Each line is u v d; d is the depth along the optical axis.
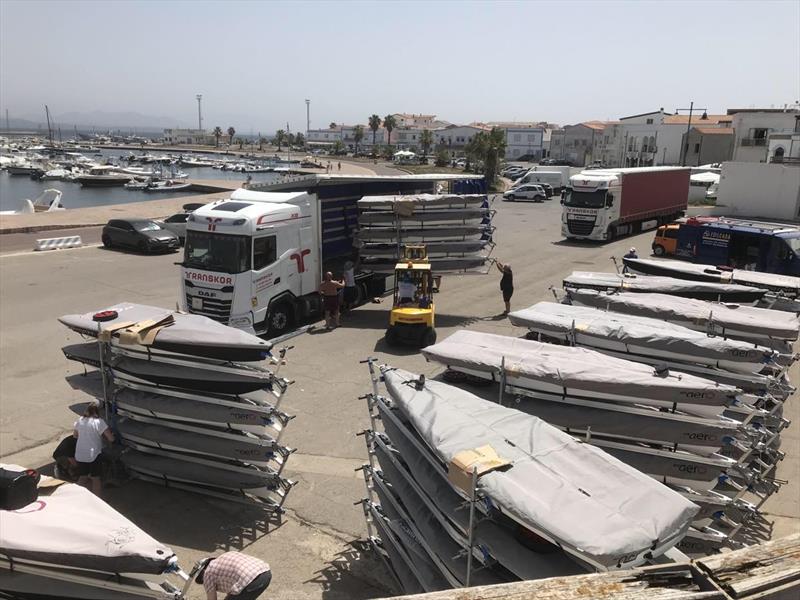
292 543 7.99
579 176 32.81
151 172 93.50
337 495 9.12
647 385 7.27
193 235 15.53
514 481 5.08
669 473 7.04
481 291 22.58
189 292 15.66
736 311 11.46
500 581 5.14
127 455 9.20
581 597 2.49
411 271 16.42
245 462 8.60
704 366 9.30
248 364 8.79
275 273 16.08
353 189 20.08
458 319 18.80
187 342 8.68
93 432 8.70
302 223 17.02
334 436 10.97
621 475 5.25
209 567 5.36
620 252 30.20
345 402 12.41
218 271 15.16
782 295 14.16
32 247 30.08
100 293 21.06
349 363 14.71
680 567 2.67
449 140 142.88
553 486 5.02
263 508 8.71
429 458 6.00
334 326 17.89
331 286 17.33
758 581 2.54
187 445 8.76
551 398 7.80
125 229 29.30
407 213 18.55
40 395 12.67
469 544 5.21
